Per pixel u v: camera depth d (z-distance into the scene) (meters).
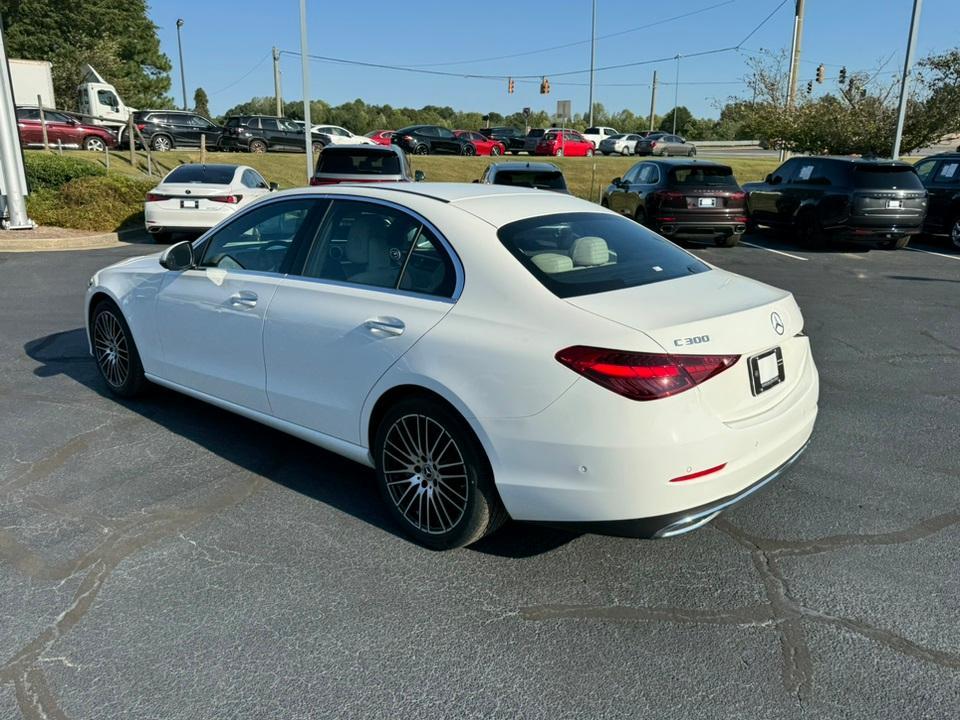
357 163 13.29
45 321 7.84
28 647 2.83
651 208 14.03
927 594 3.21
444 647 2.86
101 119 28.33
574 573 3.36
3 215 13.56
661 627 2.98
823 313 8.75
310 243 4.03
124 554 3.46
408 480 3.58
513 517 3.18
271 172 24.80
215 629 2.95
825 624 3.00
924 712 2.54
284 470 4.38
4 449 4.61
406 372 3.36
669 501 2.90
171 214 13.02
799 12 24.84
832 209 13.53
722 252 13.91
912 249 14.51
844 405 5.64
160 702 2.56
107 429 4.95
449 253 3.43
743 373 3.09
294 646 2.85
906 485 4.27
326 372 3.78
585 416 2.89
